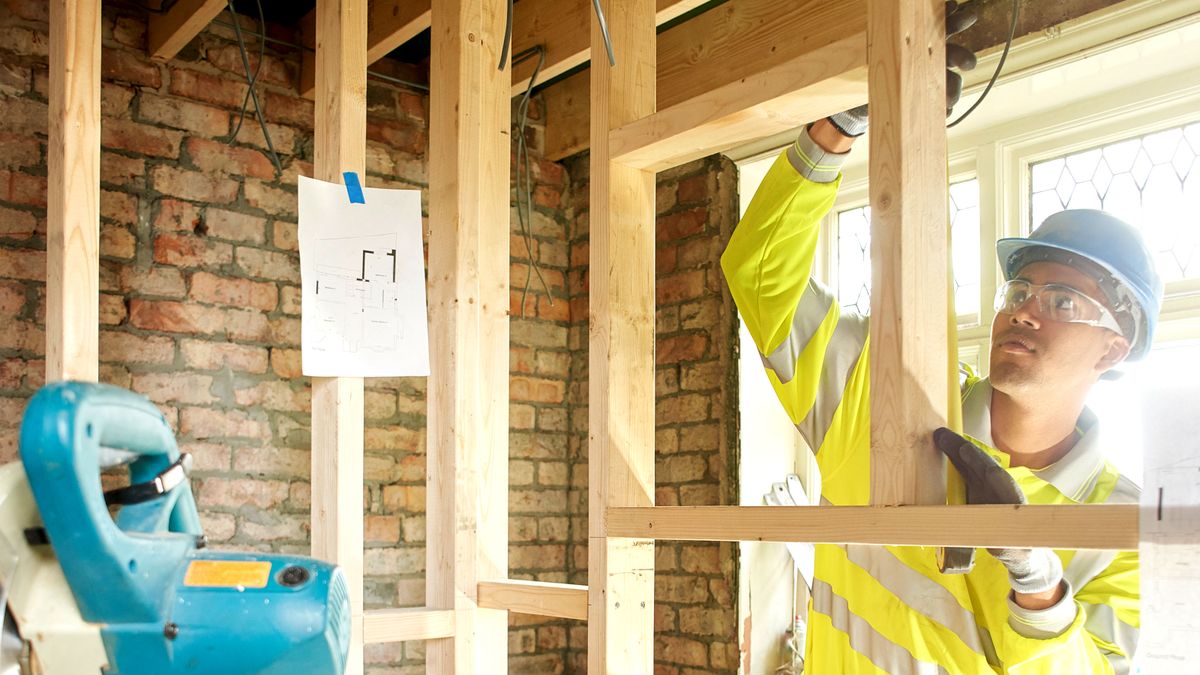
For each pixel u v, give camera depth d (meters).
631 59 1.96
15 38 2.91
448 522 2.16
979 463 1.33
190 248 3.14
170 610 0.93
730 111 1.69
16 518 0.89
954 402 1.48
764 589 3.30
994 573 1.80
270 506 3.21
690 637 3.34
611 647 1.84
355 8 2.13
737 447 3.29
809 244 2.06
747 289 2.10
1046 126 2.82
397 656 3.37
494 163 2.26
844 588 1.92
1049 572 1.55
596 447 1.90
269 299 3.27
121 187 3.05
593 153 1.96
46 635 0.89
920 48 1.45
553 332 3.84
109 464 0.95
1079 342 1.82
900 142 1.42
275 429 3.24
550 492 3.78
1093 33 2.50
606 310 1.91
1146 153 2.65
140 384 3.03
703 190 3.44
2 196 2.86
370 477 3.40
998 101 2.79
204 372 3.13
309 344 2.02
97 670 0.92
